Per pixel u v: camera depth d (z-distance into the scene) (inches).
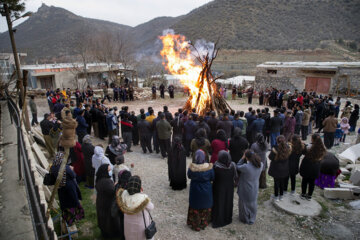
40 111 740.0
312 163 243.4
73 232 200.5
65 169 200.7
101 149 239.0
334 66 960.3
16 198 221.9
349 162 337.7
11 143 365.4
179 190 290.4
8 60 1243.8
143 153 408.2
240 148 284.0
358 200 260.1
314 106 523.8
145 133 393.4
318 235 213.6
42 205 164.2
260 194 279.7
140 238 163.8
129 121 401.4
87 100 641.6
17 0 406.6
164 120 366.3
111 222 195.9
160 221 232.5
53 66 1510.8
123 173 185.6
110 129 427.2
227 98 1040.8
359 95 896.3
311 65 1041.5
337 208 250.2
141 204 157.9
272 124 397.4
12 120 485.7
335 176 282.5
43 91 972.6
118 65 1568.7
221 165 216.2
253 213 227.8
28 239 173.2
